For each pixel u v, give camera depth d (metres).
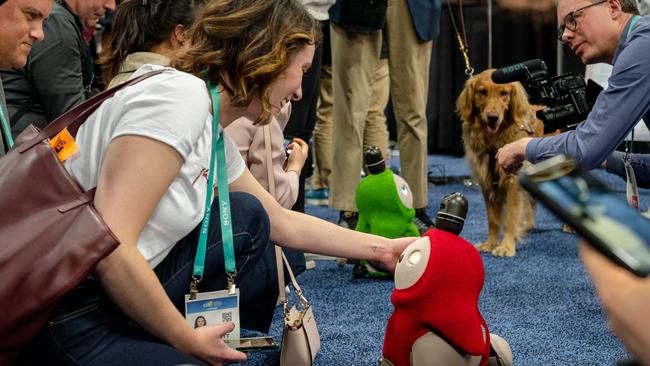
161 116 1.39
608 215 0.64
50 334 1.40
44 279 1.27
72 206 1.32
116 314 1.46
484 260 3.45
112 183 1.36
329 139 4.69
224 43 1.54
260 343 1.67
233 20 1.52
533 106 3.92
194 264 1.59
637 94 2.09
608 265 0.65
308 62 1.61
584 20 2.25
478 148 3.72
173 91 1.42
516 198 3.54
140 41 2.09
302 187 3.26
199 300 1.60
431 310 1.65
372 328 2.47
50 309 1.30
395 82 3.82
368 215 3.03
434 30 3.78
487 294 2.87
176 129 1.39
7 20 1.69
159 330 1.39
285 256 2.14
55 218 1.31
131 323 1.49
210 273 1.67
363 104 3.68
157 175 1.37
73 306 1.41
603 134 2.13
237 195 1.72
